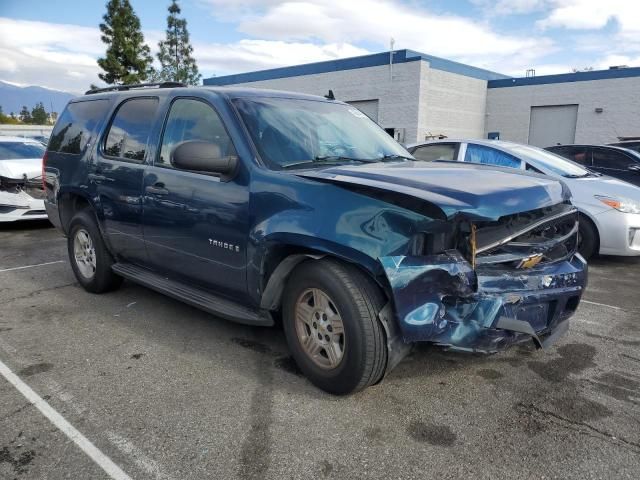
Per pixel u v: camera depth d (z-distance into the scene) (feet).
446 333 9.19
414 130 71.97
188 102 13.08
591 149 34.37
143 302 16.12
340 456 8.45
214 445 8.71
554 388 10.81
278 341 13.12
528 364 11.94
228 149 11.60
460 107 79.66
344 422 9.41
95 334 13.55
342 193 9.65
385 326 9.27
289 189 10.30
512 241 9.96
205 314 15.08
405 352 9.70
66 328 13.96
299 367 10.98
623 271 21.08
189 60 98.17
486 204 9.15
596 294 17.84
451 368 11.64
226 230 11.39
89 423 9.35
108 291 16.93
